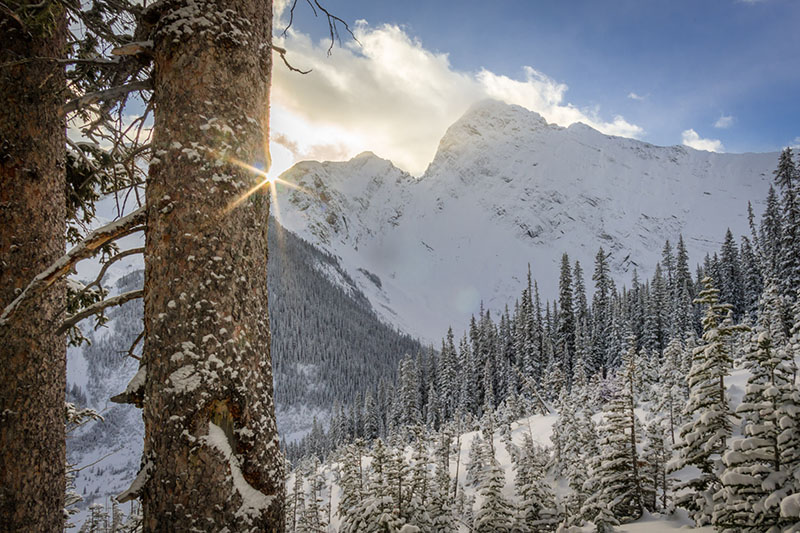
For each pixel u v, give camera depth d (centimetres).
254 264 351
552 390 5462
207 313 314
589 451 2562
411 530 1328
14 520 404
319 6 482
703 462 1152
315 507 2880
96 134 507
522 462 1823
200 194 326
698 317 6425
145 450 312
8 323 375
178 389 299
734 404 2325
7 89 447
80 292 636
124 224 351
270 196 386
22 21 424
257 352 343
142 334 365
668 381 3025
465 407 6956
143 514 305
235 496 296
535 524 1605
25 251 444
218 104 339
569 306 6588
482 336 7769
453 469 4244
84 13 473
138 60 396
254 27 373
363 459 4422
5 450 406
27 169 453
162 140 335
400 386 8588
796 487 762
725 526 848
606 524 1321
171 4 347
